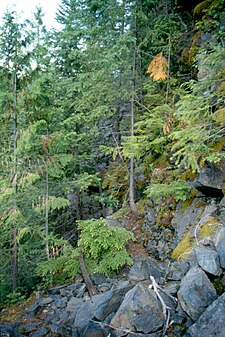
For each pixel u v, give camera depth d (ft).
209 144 22.34
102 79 37.32
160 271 22.29
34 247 33.55
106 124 46.42
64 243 29.50
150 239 29.50
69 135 31.42
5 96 28.55
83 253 27.99
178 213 27.48
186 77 37.91
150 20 38.86
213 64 21.18
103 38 37.70
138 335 16.48
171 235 26.89
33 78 29.86
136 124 32.22
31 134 27.66
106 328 17.60
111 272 25.62
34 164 30.94
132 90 36.55
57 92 40.04
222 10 26.84
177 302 17.95
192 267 19.47
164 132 30.07
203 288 16.65
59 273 30.22
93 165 46.09
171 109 31.32
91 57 39.93
